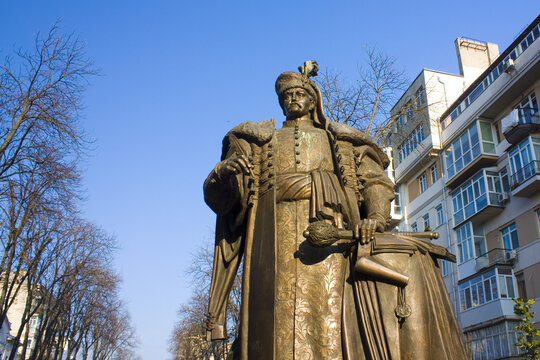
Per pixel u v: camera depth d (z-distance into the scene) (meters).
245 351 2.33
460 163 21.92
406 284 2.16
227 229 2.79
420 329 2.08
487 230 20.48
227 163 2.52
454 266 21.45
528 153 18.19
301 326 2.29
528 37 18.97
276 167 2.67
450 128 22.84
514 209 19.17
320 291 2.36
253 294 2.41
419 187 25.25
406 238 2.30
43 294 20.38
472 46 26.59
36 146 12.27
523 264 18.27
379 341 2.12
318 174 2.56
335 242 2.43
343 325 2.25
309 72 3.02
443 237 22.55
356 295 2.27
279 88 3.00
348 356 2.18
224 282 2.69
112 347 45.47
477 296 19.34
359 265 2.21
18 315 37.34
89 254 21.02
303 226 2.50
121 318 42.00
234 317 16.12
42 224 14.11
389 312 2.13
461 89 25.22
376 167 2.72
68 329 27.41
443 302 2.21
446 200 22.72
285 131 2.79
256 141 2.72
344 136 2.69
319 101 2.90
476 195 20.64
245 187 2.65
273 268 2.38
